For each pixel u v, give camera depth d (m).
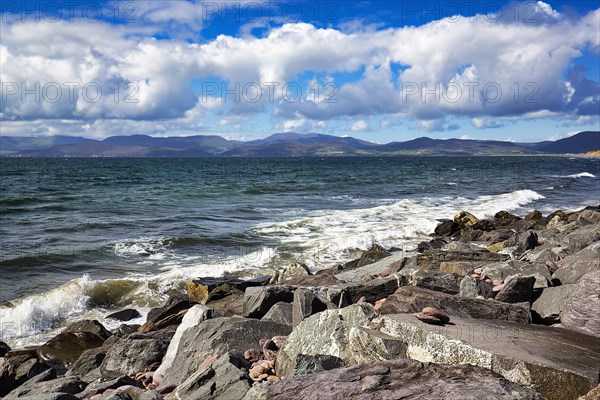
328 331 6.03
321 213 30.70
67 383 6.84
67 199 38.41
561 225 23.06
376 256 17.17
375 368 4.80
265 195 43.16
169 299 13.20
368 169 106.12
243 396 5.05
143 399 5.33
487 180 66.00
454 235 22.61
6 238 21.78
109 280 14.52
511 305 7.09
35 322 12.29
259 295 9.70
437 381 4.44
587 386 4.50
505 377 4.78
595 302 6.42
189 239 21.22
